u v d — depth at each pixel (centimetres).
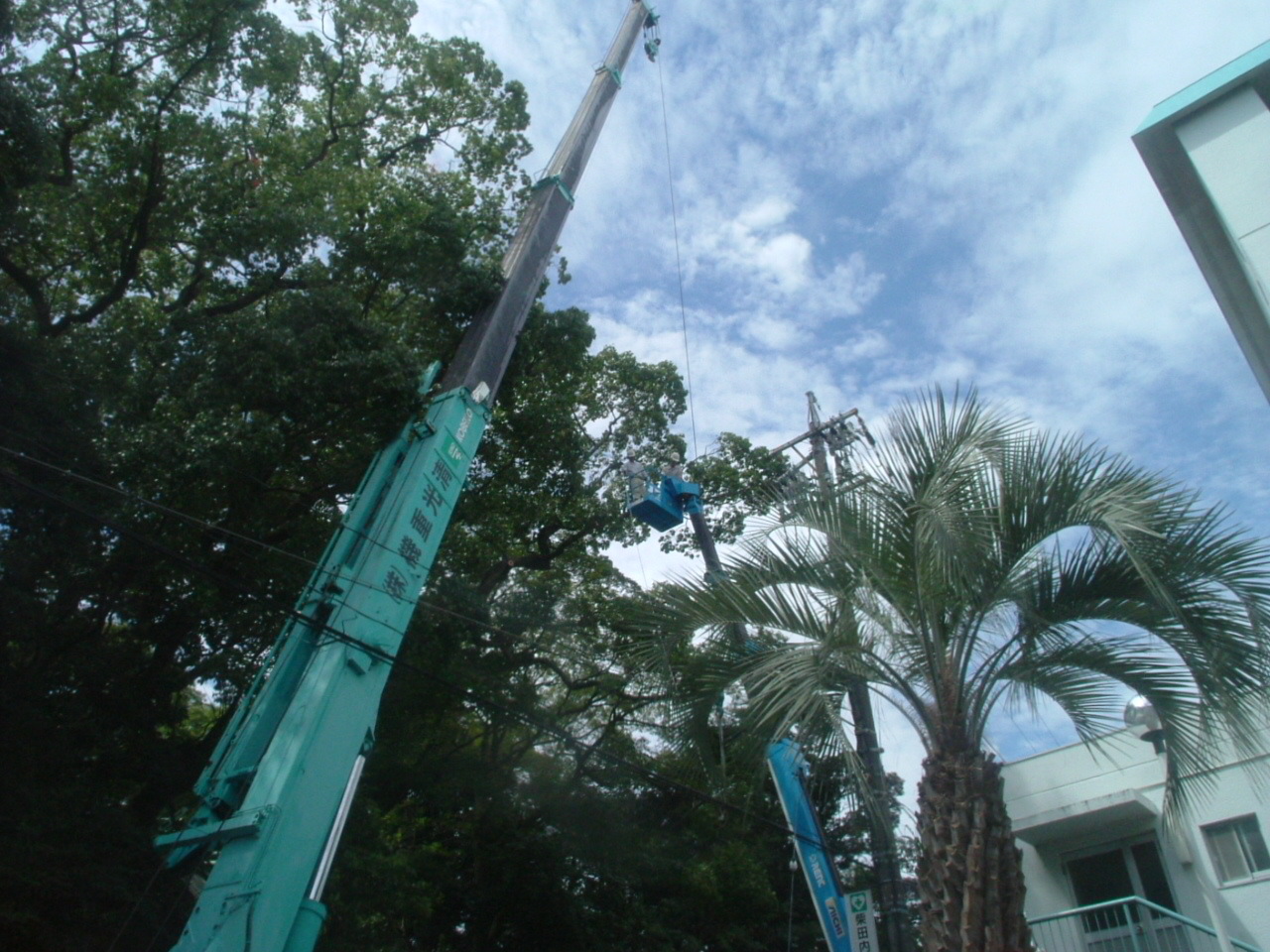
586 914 1819
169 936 1091
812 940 2177
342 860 1252
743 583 811
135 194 1452
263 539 1391
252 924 646
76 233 1461
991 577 748
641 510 1591
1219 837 1420
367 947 1295
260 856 678
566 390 1769
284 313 1305
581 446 1811
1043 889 1627
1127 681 750
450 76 1786
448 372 1211
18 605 1171
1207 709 700
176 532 1241
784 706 730
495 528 1828
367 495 991
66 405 1234
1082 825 1570
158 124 1412
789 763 1134
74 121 1371
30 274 1455
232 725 812
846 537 789
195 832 713
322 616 875
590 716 1864
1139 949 1185
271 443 1237
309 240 1445
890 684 779
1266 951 1316
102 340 1343
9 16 1206
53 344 1262
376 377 1161
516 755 1922
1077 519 735
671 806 2008
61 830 1084
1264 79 924
